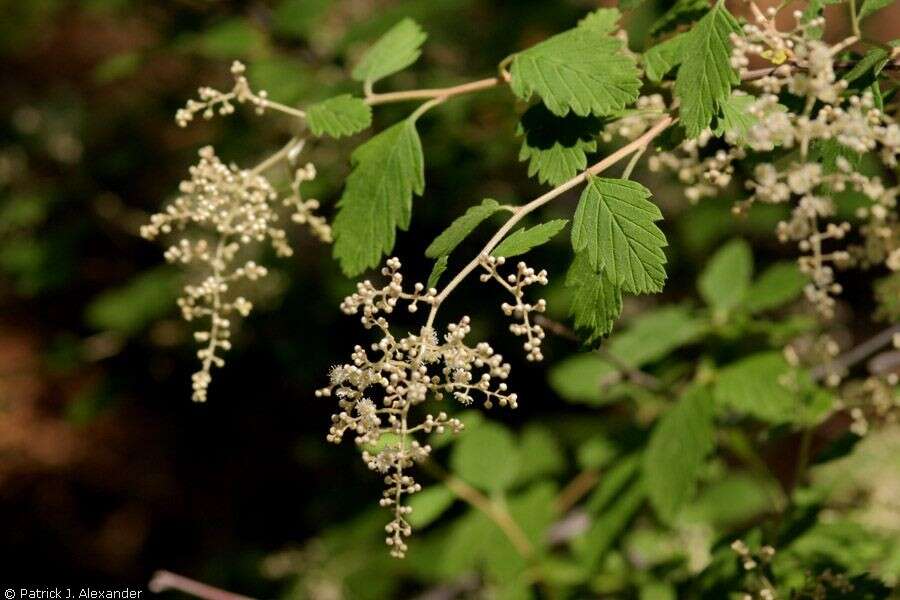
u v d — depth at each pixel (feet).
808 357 8.89
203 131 17.31
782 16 11.18
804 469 8.07
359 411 5.15
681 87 5.63
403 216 6.31
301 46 13.78
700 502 10.97
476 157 13.70
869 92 5.23
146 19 15.84
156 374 17.11
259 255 14.99
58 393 24.23
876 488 9.50
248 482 21.52
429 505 10.05
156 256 19.07
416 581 15.46
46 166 18.53
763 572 7.07
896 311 7.55
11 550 21.97
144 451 22.98
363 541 15.05
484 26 15.62
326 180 12.96
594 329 5.19
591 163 9.44
